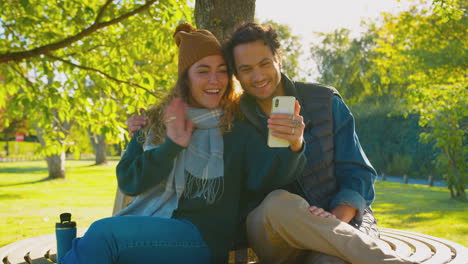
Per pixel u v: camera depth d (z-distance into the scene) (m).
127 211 2.35
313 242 2.04
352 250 1.94
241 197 2.54
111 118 6.26
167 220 2.15
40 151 6.23
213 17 3.67
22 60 5.59
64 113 6.18
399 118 20.92
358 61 24.92
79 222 7.54
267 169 2.26
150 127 2.37
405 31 13.77
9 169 26.81
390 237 3.58
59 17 6.12
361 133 22.31
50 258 2.92
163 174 2.22
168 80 6.31
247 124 2.45
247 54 2.37
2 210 9.21
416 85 13.40
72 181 17.58
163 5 5.76
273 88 2.46
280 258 2.26
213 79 2.38
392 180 19.28
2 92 6.10
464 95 10.54
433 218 7.83
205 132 2.37
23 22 5.70
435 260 2.64
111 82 6.24
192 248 2.16
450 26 12.67
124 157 2.40
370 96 24.09
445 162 11.13
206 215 2.24
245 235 2.57
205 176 2.26
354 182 2.46
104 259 1.93
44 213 8.73
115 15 5.77
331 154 2.52
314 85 2.65
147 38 6.18
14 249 3.22
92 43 6.55
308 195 2.50
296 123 2.06
